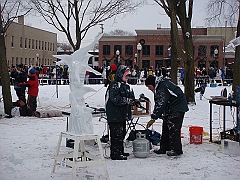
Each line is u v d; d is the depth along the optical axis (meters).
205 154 7.64
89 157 6.28
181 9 17.14
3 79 13.26
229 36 62.19
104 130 9.71
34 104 13.62
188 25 17.30
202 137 8.95
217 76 35.03
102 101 18.48
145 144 7.33
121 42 62.44
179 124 7.45
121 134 7.23
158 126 11.18
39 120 12.33
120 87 7.05
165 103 7.30
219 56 59.81
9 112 13.27
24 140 9.02
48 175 6.16
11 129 10.59
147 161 7.11
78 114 5.96
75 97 6.11
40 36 61.41
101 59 62.44
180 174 6.30
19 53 54.12
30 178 6.00
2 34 13.19
